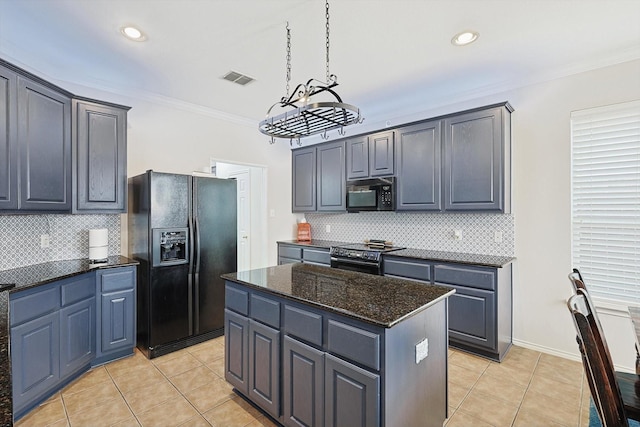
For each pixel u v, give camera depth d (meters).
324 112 1.85
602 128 2.71
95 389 2.41
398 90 3.47
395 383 1.45
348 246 4.03
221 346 3.20
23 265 2.64
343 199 4.30
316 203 4.69
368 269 3.65
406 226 4.00
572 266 2.86
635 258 2.58
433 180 3.38
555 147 2.92
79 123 2.77
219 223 3.42
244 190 5.15
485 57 2.72
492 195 2.98
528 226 3.07
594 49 2.57
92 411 2.14
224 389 2.42
